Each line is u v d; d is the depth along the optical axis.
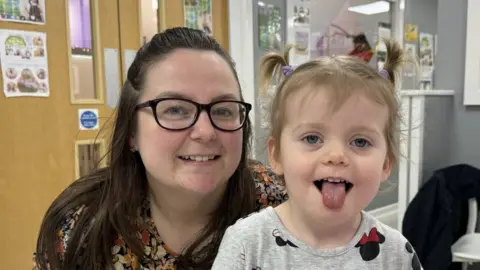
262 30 2.75
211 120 0.83
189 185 0.82
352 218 0.71
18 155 1.99
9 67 1.93
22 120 1.99
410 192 2.26
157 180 0.86
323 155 0.67
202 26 2.60
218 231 0.94
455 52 2.45
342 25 3.07
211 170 0.84
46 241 0.95
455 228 2.04
